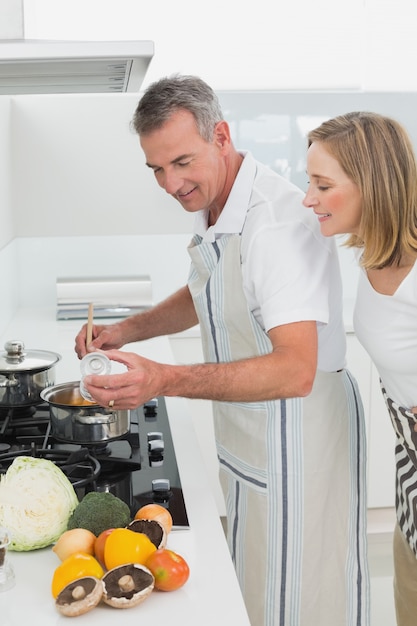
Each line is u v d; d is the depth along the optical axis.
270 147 3.74
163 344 3.01
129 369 1.50
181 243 3.78
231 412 1.94
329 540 1.94
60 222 3.61
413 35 3.73
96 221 3.62
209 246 1.85
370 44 3.71
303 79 3.71
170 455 1.79
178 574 1.24
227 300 1.84
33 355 2.16
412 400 1.87
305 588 1.93
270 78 3.70
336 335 1.91
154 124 1.63
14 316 3.54
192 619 1.19
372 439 3.52
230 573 1.31
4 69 1.63
